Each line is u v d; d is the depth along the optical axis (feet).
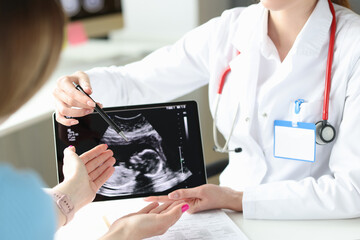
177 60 4.60
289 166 3.93
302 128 3.69
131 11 9.87
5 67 1.70
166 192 3.63
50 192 3.06
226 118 4.21
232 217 3.56
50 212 2.08
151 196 3.61
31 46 1.73
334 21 3.81
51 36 1.78
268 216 3.51
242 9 4.47
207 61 4.50
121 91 4.59
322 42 3.78
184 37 4.70
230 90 4.18
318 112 3.75
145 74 4.66
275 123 3.85
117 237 2.95
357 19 3.80
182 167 3.69
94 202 3.77
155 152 3.68
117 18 8.77
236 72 4.10
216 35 4.36
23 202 1.95
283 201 3.49
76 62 7.97
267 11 4.06
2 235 1.89
